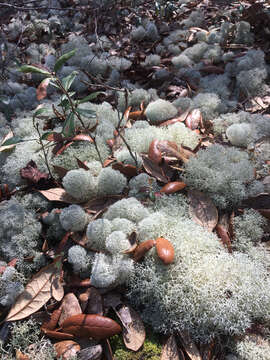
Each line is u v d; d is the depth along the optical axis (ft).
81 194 0.82
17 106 1.29
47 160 0.94
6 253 0.76
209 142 1.03
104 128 1.03
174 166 0.92
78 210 0.76
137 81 1.42
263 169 0.93
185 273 0.66
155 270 0.68
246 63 1.30
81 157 0.94
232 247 0.77
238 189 0.83
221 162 0.89
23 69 0.69
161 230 0.73
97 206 0.83
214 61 1.44
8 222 0.78
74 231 0.77
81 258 0.70
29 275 0.74
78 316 0.63
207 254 0.70
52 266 0.72
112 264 0.67
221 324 0.61
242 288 0.63
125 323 0.65
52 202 0.88
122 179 0.84
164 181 0.89
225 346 0.62
